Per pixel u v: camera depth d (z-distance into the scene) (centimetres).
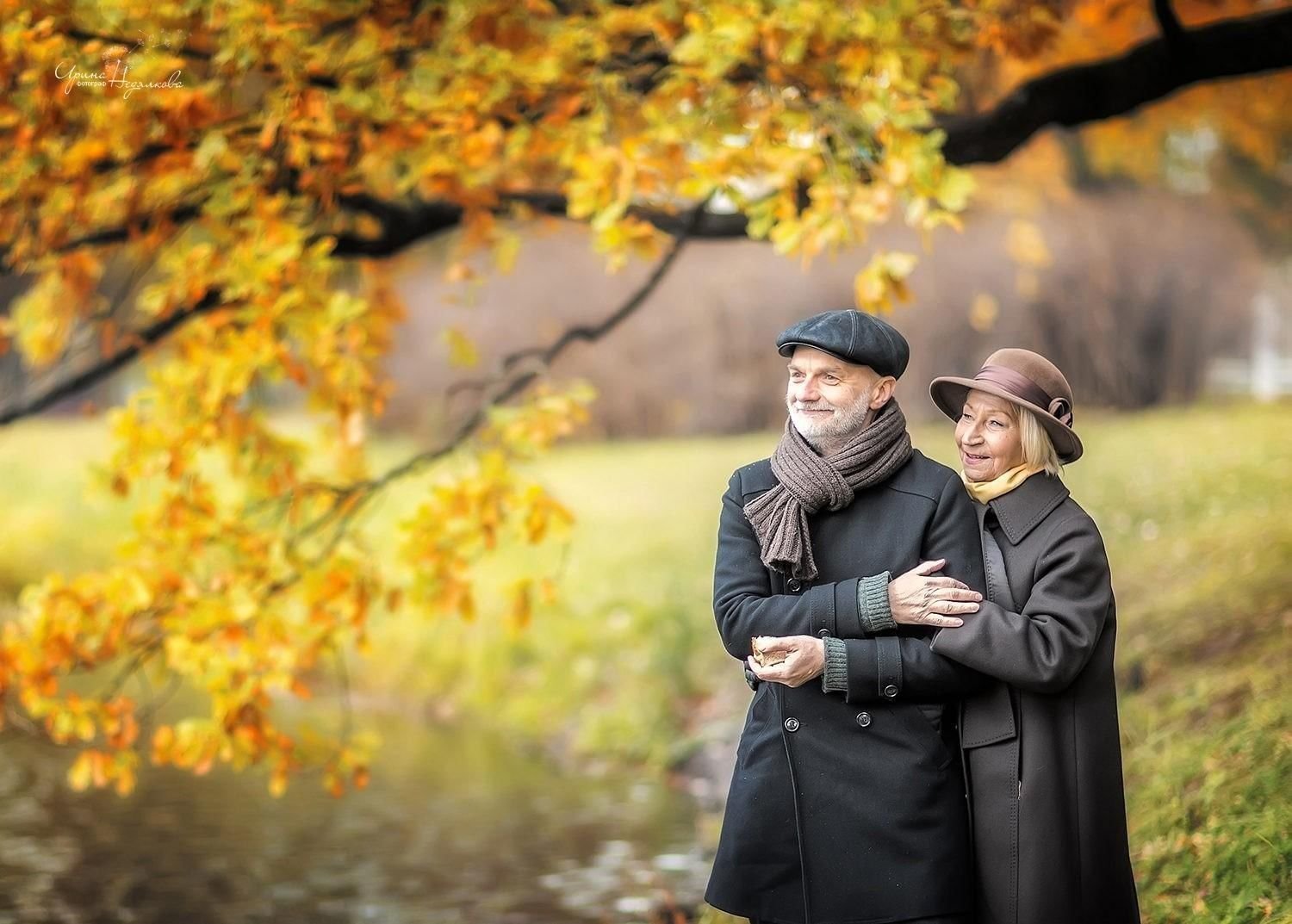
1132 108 793
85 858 1010
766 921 444
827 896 436
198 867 989
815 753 443
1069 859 438
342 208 858
